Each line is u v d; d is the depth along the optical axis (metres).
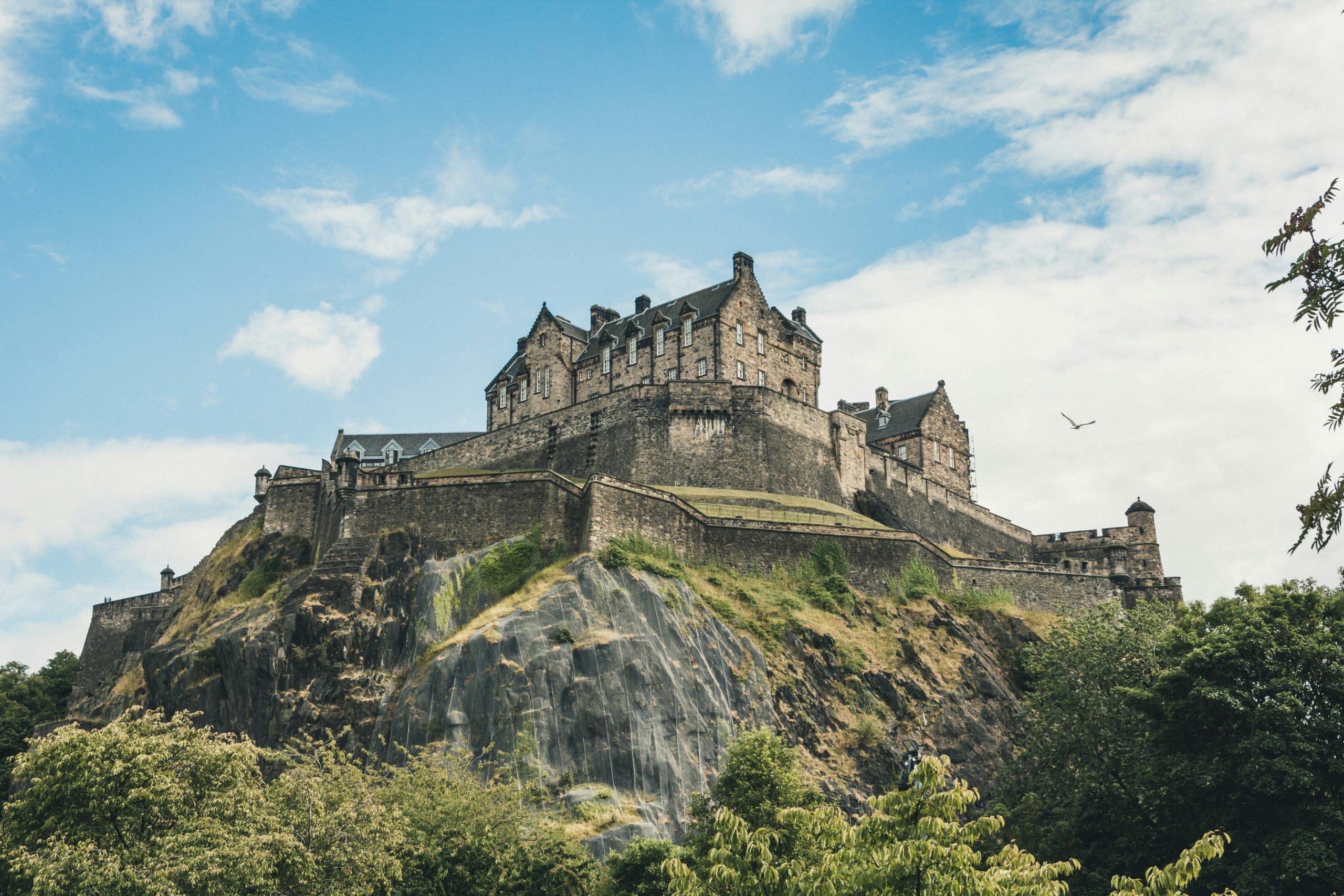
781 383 128.38
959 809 38.12
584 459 114.50
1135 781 66.38
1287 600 65.06
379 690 84.25
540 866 59.78
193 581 120.81
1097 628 78.62
